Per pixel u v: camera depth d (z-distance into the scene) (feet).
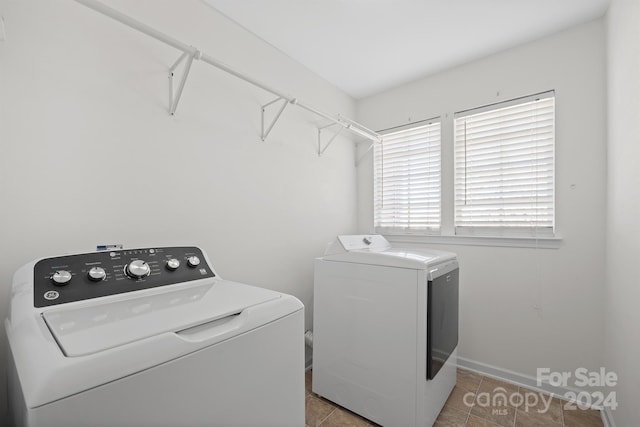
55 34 3.50
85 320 2.31
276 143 6.47
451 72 7.47
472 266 7.08
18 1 3.24
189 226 4.86
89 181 3.76
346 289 5.63
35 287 2.56
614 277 4.85
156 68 4.45
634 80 3.82
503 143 6.80
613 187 4.95
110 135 3.95
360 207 9.26
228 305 2.78
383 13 5.44
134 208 4.19
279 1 5.11
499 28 5.90
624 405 4.25
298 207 7.04
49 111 3.45
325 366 5.94
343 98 8.71
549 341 6.10
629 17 4.02
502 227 6.81
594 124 5.66
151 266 3.37
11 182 3.19
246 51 5.85
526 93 6.41
